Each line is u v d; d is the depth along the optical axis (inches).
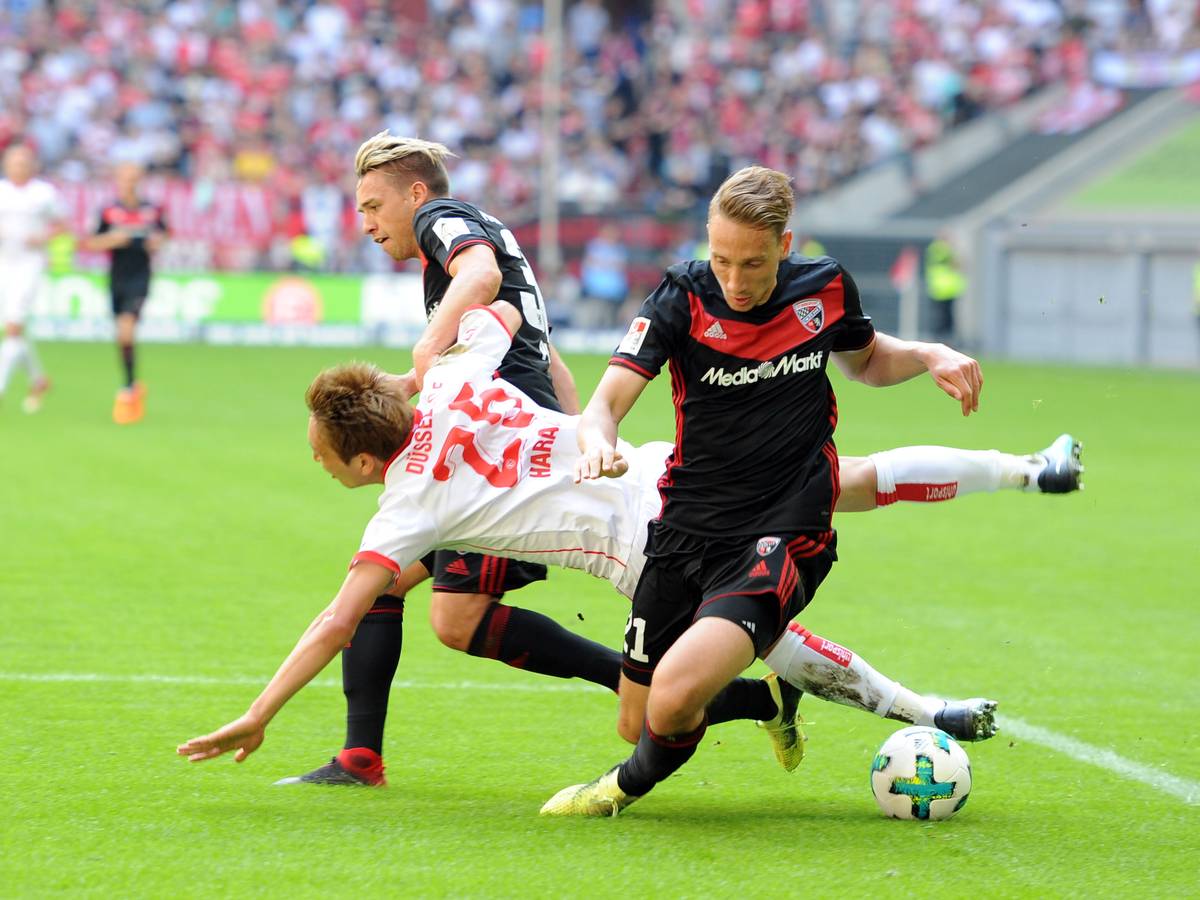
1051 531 1397.6
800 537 559.8
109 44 4116.6
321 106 4173.2
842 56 4697.3
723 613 540.4
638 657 582.6
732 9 4822.8
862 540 1337.4
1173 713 777.6
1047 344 4141.2
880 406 2659.9
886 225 4212.6
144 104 3969.0
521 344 657.0
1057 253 4099.4
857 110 4527.6
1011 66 4628.4
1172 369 3754.9
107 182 3742.6
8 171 2090.3
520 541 587.2
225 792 600.1
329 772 618.2
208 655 852.0
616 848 529.0
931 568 1202.0
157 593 1019.3
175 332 3649.1
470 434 575.5
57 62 4010.8
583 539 585.9
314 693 784.3
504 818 568.7
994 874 508.7
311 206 3742.6
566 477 584.4
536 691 800.9
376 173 655.8
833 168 4404.5
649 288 3905.0
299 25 4402.1
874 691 609.3
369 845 526.3
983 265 4141.2
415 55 4480.8
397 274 3708.2
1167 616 1031.0
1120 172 4192.9
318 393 569.0
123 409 2032.5
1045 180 4195.4
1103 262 4050.2
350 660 618.5
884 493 633.6
